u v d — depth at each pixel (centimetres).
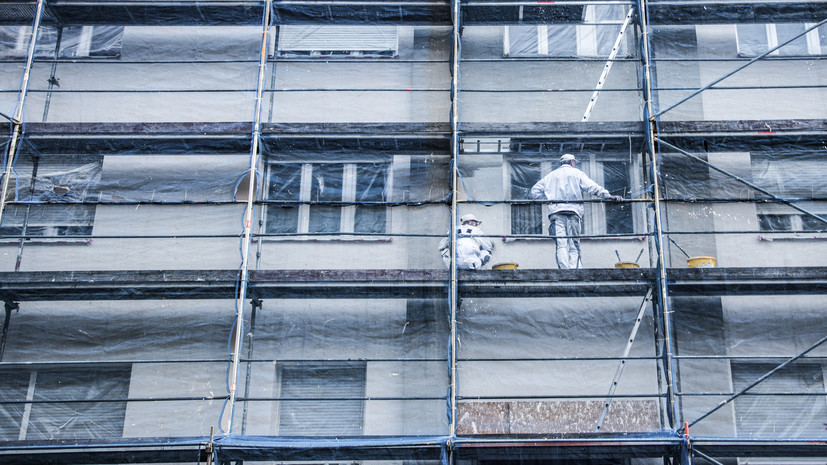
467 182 1234
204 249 1209
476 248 1154
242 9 1277
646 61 1179
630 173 1249
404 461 1094
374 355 1155
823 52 1284
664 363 1070
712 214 1197
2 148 1202
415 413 1130
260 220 1238
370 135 1195
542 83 1286
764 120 1148
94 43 1320
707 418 1104
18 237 1091
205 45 1316
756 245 1186
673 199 1120
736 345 1134
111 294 1137
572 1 1248
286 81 1300
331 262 1211
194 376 1148
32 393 1157
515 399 1123
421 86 1298
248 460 1030
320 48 1329
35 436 1134
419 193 1248
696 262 1112
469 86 1289
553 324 1151
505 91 1187
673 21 1272
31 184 1237
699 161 1186
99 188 1237
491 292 1135
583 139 1196
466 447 1014
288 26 1338
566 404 1119
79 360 1152
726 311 1149
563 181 1163
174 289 1123
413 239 1220
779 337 1136
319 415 1156
